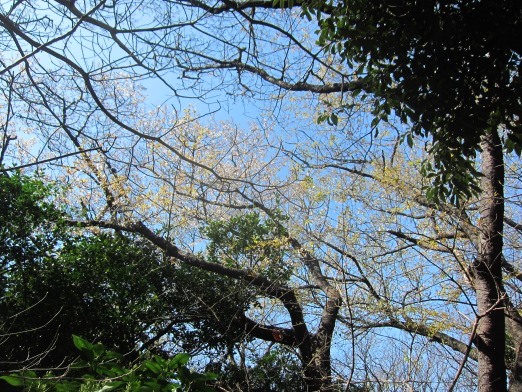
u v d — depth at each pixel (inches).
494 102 208.2
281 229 332.8
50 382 159.5
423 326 255.8
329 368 291.9
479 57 201.3
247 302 354.6
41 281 295.1
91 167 318.3
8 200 298.0
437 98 208.4
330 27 216.7
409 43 207.8
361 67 223.6
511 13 193.6
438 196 260.7
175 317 340.8
